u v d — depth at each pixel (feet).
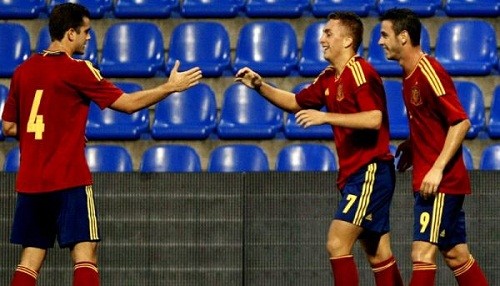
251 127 114.93
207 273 94.32
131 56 123.95
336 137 78.13
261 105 117.08
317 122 73.36
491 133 114.01
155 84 122.01
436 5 125.80
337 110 77.97
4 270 94.84
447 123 73.67
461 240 75.97
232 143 115.65
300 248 93.97
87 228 72.18
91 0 129.18
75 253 72.69
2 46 125.39
